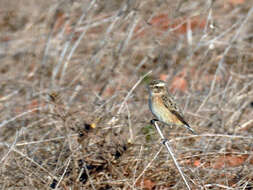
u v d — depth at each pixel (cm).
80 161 1131
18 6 2262
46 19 2058
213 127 1359
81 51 1900
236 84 1553
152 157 1152
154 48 1725
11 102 1570
